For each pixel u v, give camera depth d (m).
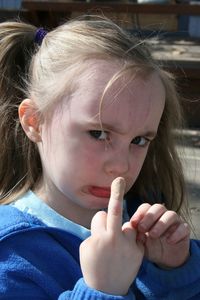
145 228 0.82
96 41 0.89
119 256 0.80
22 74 0.96
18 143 0.96
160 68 0.91
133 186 1.03
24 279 0.83
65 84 0.86
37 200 0.90
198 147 2.31
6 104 0.97
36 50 0.95
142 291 0.88
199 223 1.61
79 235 0.88
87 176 0.85
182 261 0.88
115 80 0.84
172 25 5.36
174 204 1.05
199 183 1.96
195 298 0.89
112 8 3.19
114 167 0.84
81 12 3.25
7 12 3.47
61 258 0.86
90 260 0.80
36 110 0.89
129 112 0.84
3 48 0.97
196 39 4.40
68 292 0.80
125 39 0.90
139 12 3.19
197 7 3.15
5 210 0.88
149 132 0.86
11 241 0.85
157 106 0.87
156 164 1.03
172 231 0.85
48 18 3.40
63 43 0.90
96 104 0.83
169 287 0.87
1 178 0.96
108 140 0.84
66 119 0.85
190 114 2.89
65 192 0.87
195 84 2.92
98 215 0.82
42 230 0.86
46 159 0.89
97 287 0.79
